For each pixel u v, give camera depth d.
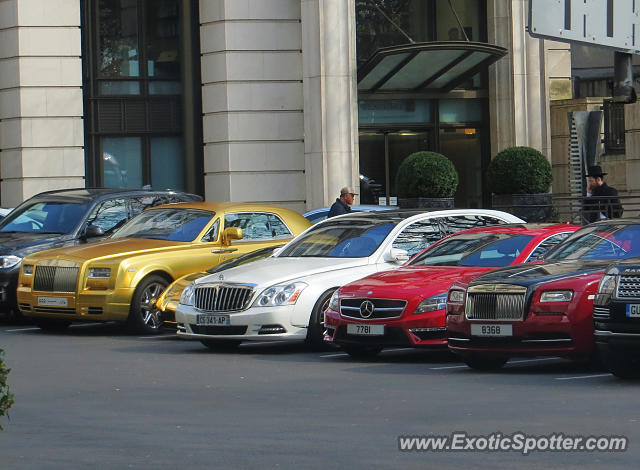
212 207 27.83
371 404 15.02
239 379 17.98
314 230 24.16
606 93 56.69
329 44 44.03
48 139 44.66
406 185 39.44
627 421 13.14
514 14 45.97
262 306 21.69
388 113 46.50
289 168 45.19
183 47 46.59
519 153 39.50
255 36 45.06
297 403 15.26
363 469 10.91
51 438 13.02
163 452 12.02
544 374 18.05
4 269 28.05
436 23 46.53
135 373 18.91
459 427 13.04
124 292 25.69
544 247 20.97
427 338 19.81
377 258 22.55
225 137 45.00
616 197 34.59
